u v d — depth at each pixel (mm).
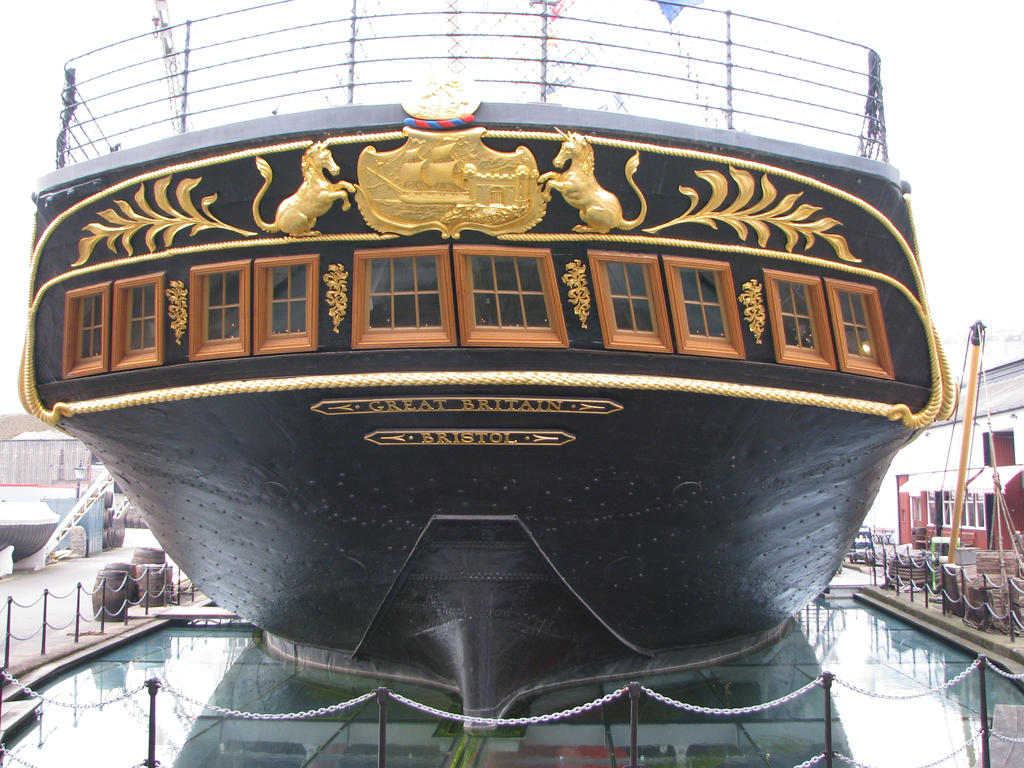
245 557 9008
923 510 31438
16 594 18594
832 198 7328
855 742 7820
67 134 8938
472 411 6922
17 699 9031
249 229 6918
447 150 6434
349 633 9227
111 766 7262
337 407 6977
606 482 7543
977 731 8148
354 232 6688
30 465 45969
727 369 7113
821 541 9672
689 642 9828
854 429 8023
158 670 10953
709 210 6922
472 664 8148
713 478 7754
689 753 7449
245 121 6691
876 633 13430
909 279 8320
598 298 6793
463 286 6719
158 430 7742
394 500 7664
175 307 7309
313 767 7191
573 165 6504
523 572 8078
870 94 8953
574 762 7188
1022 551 15797
